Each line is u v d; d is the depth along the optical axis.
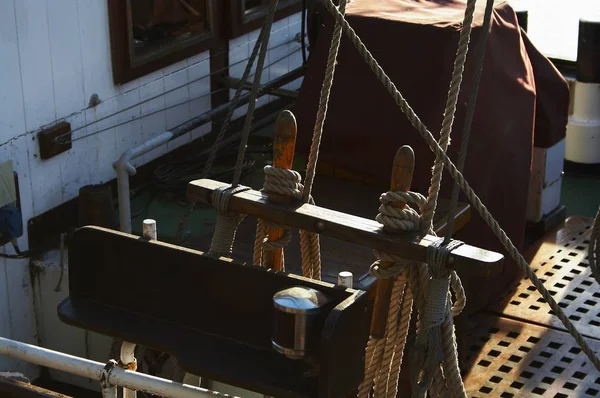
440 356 3.28
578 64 9.27
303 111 6.93
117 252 3.87
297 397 3.29
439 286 3.23
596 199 9.09
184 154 8.29
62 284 6.56
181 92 8.13
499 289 7.04
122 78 7.37
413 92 6.54
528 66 7.11
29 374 6.68
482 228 6.68
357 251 5.95
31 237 6.73
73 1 6.82
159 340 3.68
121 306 3.90
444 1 7.25
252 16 8.80
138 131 7.71
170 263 3.76
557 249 7.78
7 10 6.30
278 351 3.32
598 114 9.38
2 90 6.34
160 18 7.75
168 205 7.50
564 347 6.40
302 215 3.52
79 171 7.11
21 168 6.56
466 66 6.46
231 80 8.51
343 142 6.75
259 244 3.94
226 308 3.65
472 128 6.42
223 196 3.70
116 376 3.54
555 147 7.97
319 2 7.36
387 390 3.47
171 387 3.48
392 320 3.37
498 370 6.18
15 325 6.59
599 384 5.98
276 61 8.94
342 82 6.78
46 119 6.74
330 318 3.13
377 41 6.68
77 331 6.64
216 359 3.54
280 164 3.66
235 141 8.70
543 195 7.95
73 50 6.90
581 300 7.01
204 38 8.23
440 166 3.27
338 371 3.20
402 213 3.29
